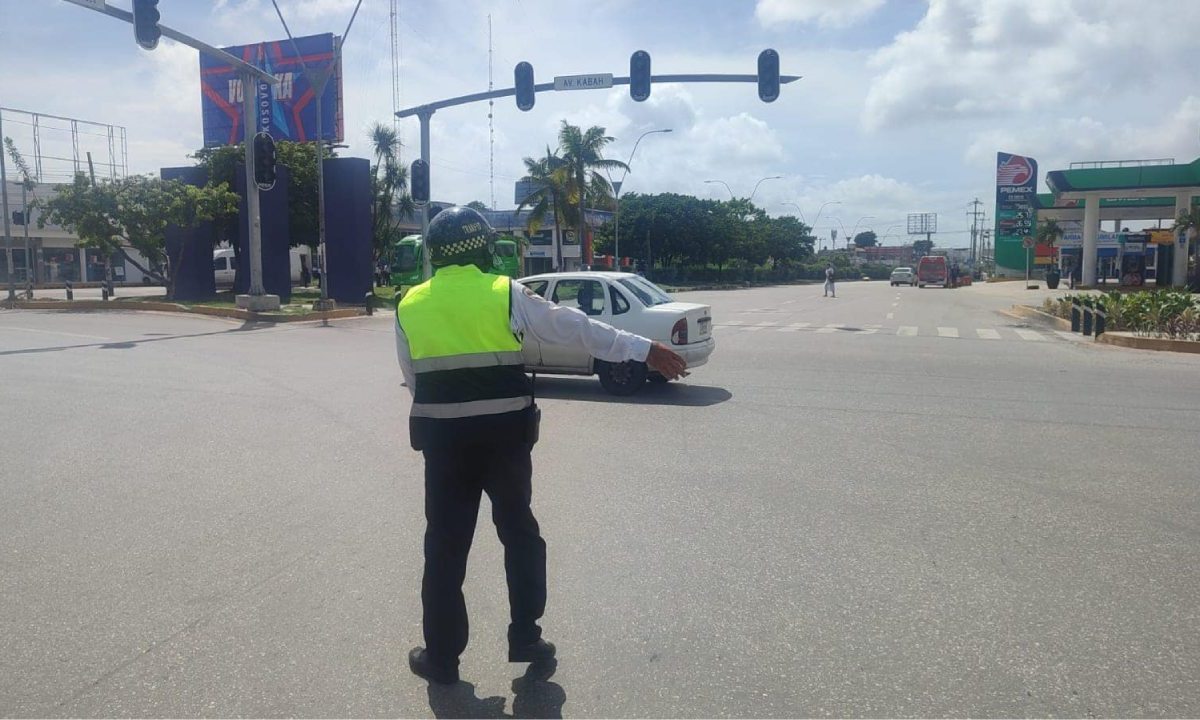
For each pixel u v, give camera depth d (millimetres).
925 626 4262
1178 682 3707
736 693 3643
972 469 7387
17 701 3607
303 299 33781
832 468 7422
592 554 5285
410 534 5680
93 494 6648
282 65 44031
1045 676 3764
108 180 29828
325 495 6598
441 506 3609
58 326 21594
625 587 4766
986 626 4262
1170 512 6137
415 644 4105
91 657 3992
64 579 4930
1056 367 14289
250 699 3617
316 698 3625
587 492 6660
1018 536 5613
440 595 3619
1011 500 6441
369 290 31609
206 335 19734
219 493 6660
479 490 3707
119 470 7387
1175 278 48625
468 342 3535
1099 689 3652
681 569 5031
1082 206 60438
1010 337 20172
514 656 3754
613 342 3676
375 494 6629
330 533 5711
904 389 11852
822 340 19219
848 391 11680
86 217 28922
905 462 7637
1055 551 5328
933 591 4699
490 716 3484
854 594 4664
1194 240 49625
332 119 43094
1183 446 8289
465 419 3523
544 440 8578
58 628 4297
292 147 37094
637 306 11609
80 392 11500
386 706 3562
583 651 4023
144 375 13102
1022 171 83375
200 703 3588
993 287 66000
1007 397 11188
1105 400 10953
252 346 17344
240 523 5922
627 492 6660
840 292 56281
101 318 24203
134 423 9430
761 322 25266
